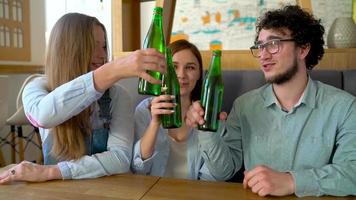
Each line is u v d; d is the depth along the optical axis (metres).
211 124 0.98
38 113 0.90
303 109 1.10
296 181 0.80
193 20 3.39
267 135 1.14
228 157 1.13
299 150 1.10
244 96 1.25
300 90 1.11
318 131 1.08
